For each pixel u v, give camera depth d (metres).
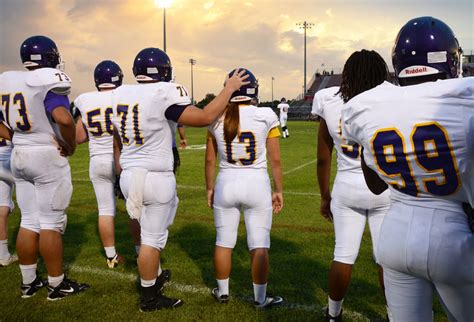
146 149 3.02
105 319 3.03
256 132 3.03
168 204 3.11
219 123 3.06
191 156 12.40
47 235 3.27
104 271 3.96
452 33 1.74
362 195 2.55
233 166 3.11
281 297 3.35
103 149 3.98
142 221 3.12
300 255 4.27
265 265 3.09
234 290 3.53
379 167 1.75
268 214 3.14
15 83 3.16
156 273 3.15
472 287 1.60
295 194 7.12
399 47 1.77
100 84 3.98
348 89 2.45
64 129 3.10
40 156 3.19
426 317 1.73
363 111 1.76
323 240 4.73
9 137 3.42
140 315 3.08
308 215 5.78
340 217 2.69
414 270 1.64
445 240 1.57
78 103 4.01
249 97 3.04
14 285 3.63
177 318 3.03
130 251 4.55
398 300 1.75
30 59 3.25
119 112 3.07
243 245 4.64
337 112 2.57
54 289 3.34
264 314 3.07
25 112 3.12
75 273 3.91
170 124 3.09
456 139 1.53
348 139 1.90
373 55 2.42
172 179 3.15
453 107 1.54
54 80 3.06
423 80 1.74
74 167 10.87
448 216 1.60
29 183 3.34
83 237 5.04
